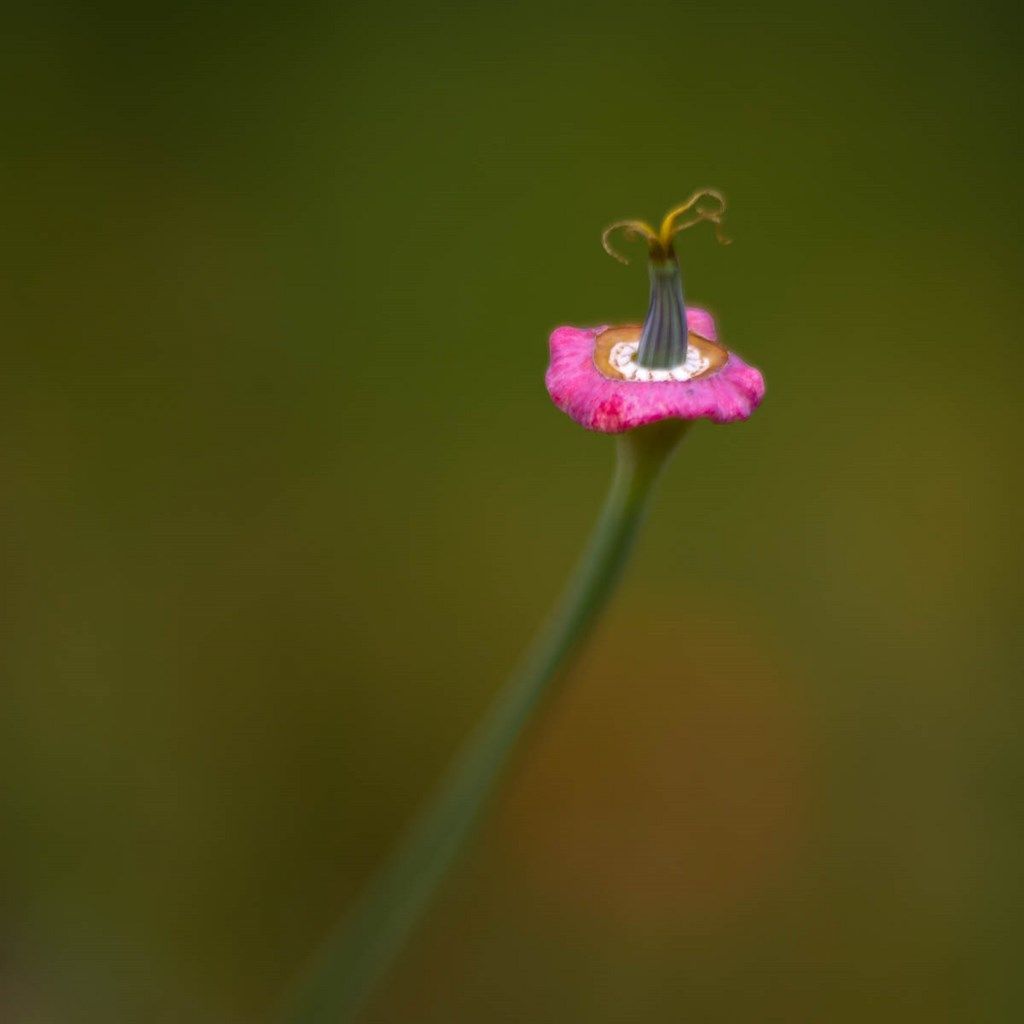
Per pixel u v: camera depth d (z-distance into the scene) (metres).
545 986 0.41
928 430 0.46
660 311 0.28
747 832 0.43
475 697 0.44
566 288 0.45
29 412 0.43
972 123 0.47
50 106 0.45
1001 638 0.44
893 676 0.44
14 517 0.42
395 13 0.47
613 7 0.48
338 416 0.45
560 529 0.45
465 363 0.45
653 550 0.45
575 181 0.46
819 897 0.42
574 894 0.42
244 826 0.41
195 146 0.46
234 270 0.45
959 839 0.42
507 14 0.47
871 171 0.47
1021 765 0.43
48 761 0.40
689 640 0.45
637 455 0.28
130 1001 0.38
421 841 0.30
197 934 0.40
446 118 0.47
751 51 0.48
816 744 0.44
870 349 0.46
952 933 0.41
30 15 0.45
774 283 0.46
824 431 0.46
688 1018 0.41
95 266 0.45
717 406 0.28
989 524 0.45
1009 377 0.46
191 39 0.46
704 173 0.46
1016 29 0.48
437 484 0.45
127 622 0.42
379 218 0.46
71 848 0.40
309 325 0.45
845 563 0.45
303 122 0.46
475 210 0.46
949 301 0.46
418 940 0.41
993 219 0.47
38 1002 0.37
